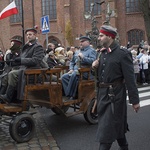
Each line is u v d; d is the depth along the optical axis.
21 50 6.88
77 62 7.42
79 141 6.07
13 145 5.84
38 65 6.50
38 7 42.06
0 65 7.45
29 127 6.10
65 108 7.57
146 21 26.47
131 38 38.09
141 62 15.81
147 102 10.39
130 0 37.69
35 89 6.14
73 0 39.84
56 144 5.88
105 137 4.09
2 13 11.62
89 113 7.29
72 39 38.78
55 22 41.22
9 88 6.04
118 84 4.23
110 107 4.16
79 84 7.06
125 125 4.38
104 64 4.29
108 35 4.26
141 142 5.90
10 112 6.11
